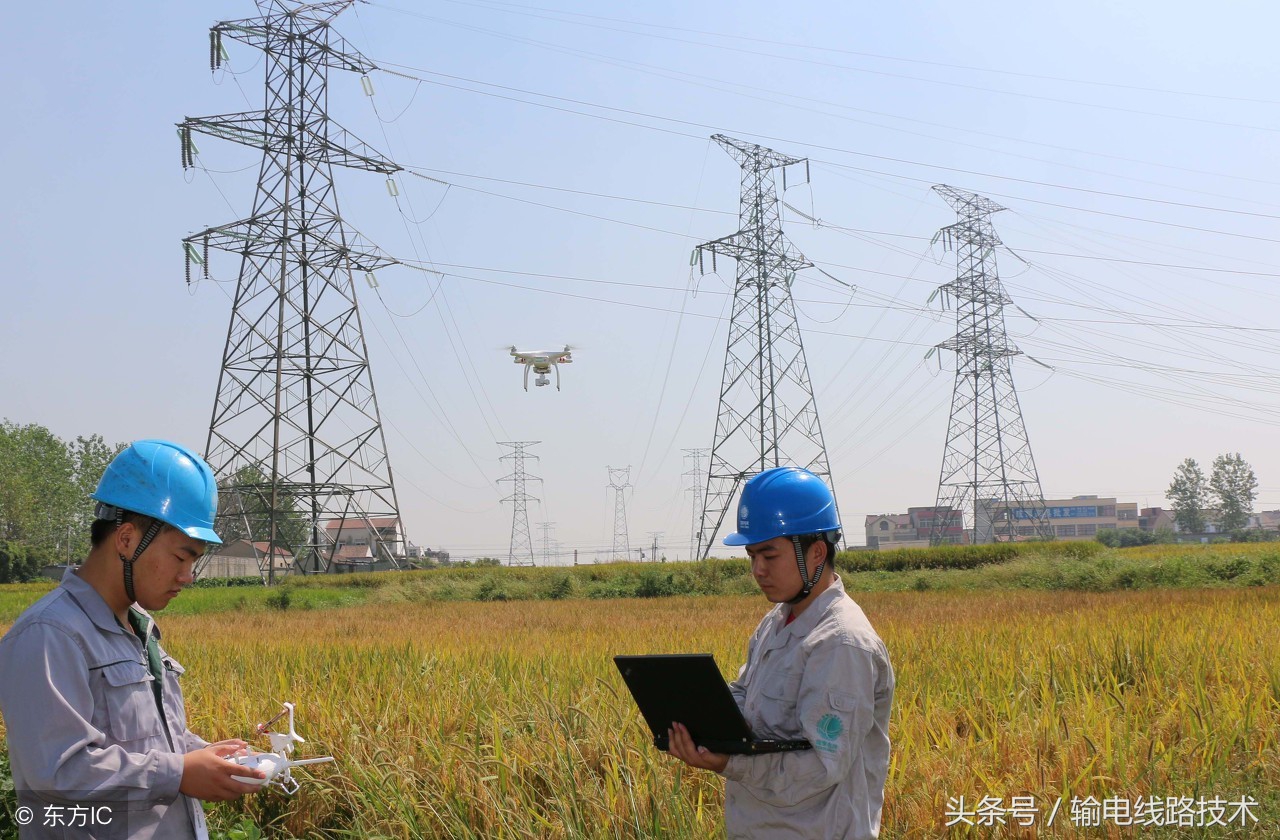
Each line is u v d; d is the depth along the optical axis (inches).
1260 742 293.7
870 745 162.6
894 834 238.5
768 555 164.4
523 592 1782.7
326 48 1968.5
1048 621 685.9
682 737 155.6
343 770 283.9
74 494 3750.0
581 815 245.6
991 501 3083.2
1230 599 922.1
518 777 270.8
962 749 275.3
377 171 2036.2
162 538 146.3
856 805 156.4
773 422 2321.6
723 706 147.7
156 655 154.3
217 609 1464.1
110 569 145.8
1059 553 2084.2
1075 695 344.5
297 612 1363.2
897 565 2119.8
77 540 3806.6
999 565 1861.5
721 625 836.0
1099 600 1034.7
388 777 267.7
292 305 2015.3
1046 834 237.3
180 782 139.8
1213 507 5689.0
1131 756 273.9
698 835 233.8
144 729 144.0
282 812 279.0
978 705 349.4
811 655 156.3
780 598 165.6
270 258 1982.0
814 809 154.8
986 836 239.5
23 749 133.8
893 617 848.3
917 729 297.4
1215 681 370.9
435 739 302.7
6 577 3056.1
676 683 149.6
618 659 151.4
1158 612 713.6
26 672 134.3
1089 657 432.5
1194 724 301.3
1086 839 238.8
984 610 927.7
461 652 569.0
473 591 1784.0
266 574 2108.8
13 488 3420.3
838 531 167.5
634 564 2076.8
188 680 453.1
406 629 902.4
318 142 1989.4
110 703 140.6
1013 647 488.4
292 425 2006.6
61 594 142.7
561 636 729.6
